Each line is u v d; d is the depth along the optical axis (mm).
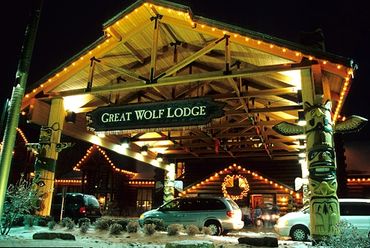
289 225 13445
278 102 16375
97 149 33781
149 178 33938
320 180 9984
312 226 9883
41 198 12297
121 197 33344
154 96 17297
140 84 12852
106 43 13719
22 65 9469
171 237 11328
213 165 26656
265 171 24859
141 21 13312
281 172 24578
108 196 33250
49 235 8758
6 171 8570
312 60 11078
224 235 15219
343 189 23594
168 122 12336
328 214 9688
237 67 13586
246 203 24203
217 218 14664
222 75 11898
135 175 34469
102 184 33406
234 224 14641
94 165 33750
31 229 11703
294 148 21844
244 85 15305
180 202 15586
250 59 12891
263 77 14078
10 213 10039
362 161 26750
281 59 11898
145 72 15328
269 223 22656
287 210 23281
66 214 18594
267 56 12094
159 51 14477
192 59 12359
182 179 26891
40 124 14109
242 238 10156
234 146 23734
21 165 33750
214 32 12297
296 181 19453
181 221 15023
